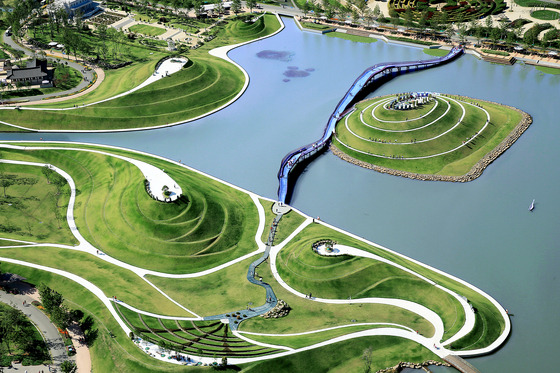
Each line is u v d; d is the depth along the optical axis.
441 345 195.12
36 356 189.50
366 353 189.00
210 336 198.62
